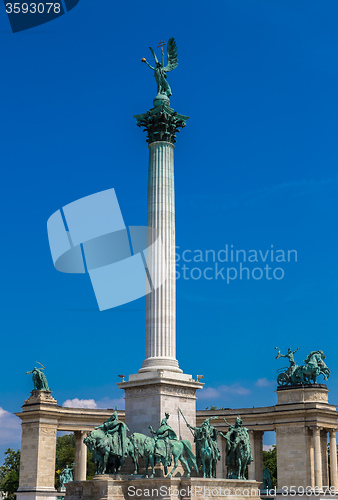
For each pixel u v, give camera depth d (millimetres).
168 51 77812
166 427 62000
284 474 108938
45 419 107500
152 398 65312
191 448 63219
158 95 74875
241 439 67125
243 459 66750
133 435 62375
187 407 66750
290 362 114125
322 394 111000
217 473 112688
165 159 72875
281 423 110812
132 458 61906
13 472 153250
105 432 62031
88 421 111625
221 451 113938
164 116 72500
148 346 68312
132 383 66750
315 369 111438
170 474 60125
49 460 106812
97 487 59250
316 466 106312
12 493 152375
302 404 109062
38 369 110312
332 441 112000
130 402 67125
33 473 105312
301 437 108500
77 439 111875
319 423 108500
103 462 60781
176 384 65875
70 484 61750
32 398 109375
